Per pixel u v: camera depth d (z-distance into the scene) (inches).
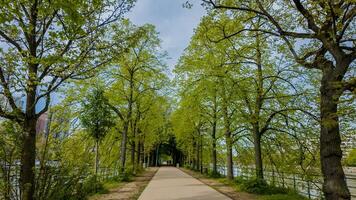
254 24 525.0
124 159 1029.2
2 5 257.1
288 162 596.4
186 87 869.2
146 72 1058.1
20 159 313.1
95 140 663.1
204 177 1159.0
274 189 612.4
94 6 357.4
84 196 447.5
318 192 528.4
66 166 351.9
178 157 3260.3
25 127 319.3
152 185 805.2
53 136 345.4
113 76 1006.4
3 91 318.7
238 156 930.7
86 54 366.6
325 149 327.6
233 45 657.0
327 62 356.8
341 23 349.7
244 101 674.8
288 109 595.8
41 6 299.3
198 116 1066.1
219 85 701.9
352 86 305.0
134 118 1208.2
